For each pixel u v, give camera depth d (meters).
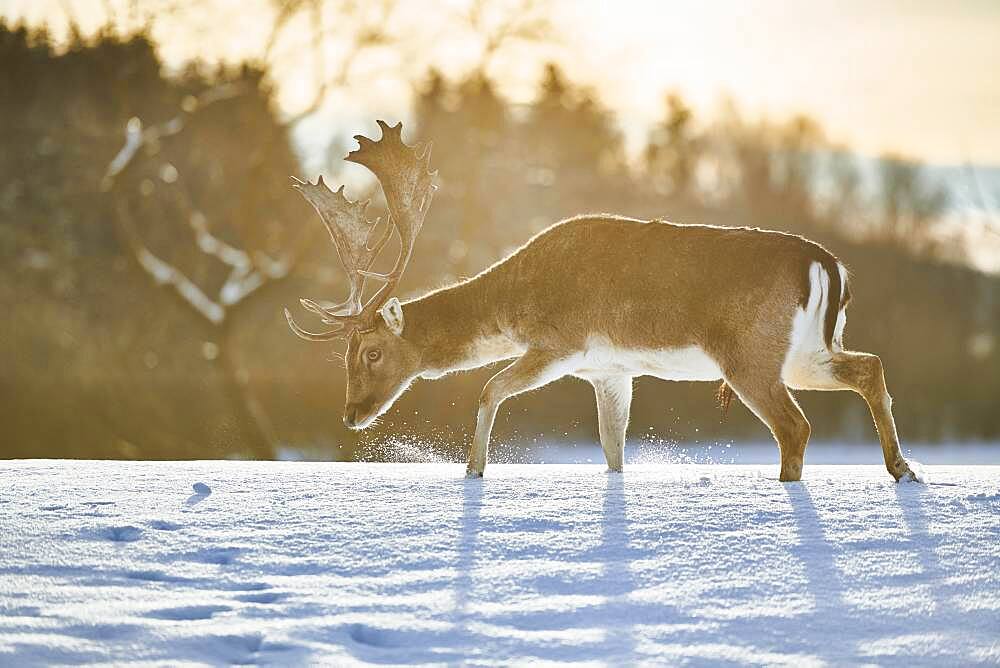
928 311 90.94
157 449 56.66
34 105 57.12
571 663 7.45
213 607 8.42
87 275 57.16
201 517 11.23
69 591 8.75
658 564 9.53
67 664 7.30
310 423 57.22
